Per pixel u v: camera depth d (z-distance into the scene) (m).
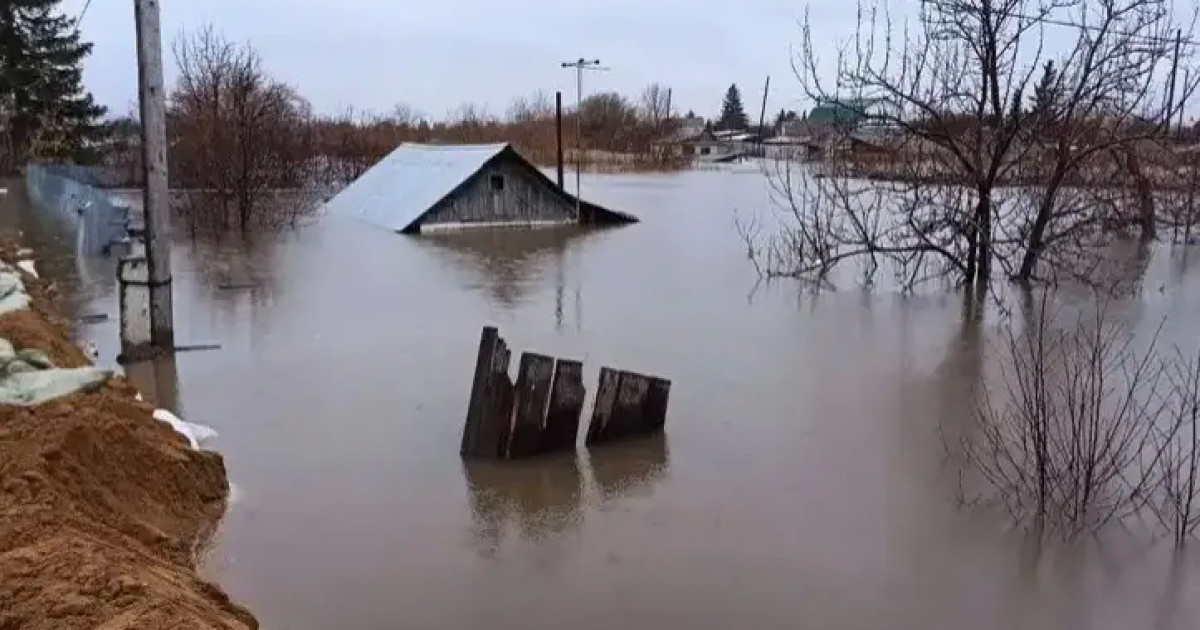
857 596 5.00
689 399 8.30
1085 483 6.01
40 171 28.03
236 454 6.81
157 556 4.75
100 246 16.06
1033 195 14.16
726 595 4.99
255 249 17.73
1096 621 4.80
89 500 4.91
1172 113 19.62
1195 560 5.38
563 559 5.36
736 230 21.52
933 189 21.27
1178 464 6.10
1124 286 13.78
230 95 24.62
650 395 7.40
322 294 13.05
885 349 10.17
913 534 5.70
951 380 8.95
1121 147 13.88
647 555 5.42
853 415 7.91
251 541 5.47
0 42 38.16
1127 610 4.90
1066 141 13.46
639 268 15.81
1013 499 6.17
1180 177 18.59
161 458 5.68
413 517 5.85
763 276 14.88
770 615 4.80
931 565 5.32
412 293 13.27
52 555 3.99
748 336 10.73
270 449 6.92
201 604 4.09
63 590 3.75
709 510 6.02
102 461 5.23
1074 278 13.77
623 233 21.25
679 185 38.28
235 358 9.39
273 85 44.28
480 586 5.05
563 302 12.70
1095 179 15.20
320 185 34.03
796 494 6.28
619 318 11.65
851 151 16.73
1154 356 9.64
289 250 17.69
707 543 5.57
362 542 5.51
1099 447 6.81
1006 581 5.16
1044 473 5.96
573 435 7.07
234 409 7.81
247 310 11.82
